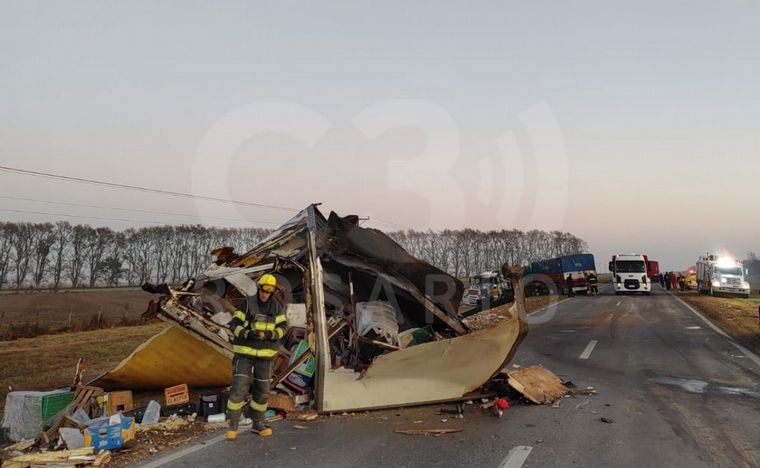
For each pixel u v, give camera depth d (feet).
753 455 17.08
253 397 20.56
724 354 39.68
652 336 51.34
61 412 21.94
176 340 27.40
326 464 16.67
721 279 125.59
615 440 18.90
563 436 19.48
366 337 28.43
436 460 16.90
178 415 23.29
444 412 23.25
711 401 24.84
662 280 196.54
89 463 17.21
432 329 31.78
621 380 30.27
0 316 102.32
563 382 28.84
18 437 22.15
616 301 108.99
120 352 53.88
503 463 16.52
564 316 76.38
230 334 26.16
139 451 18.51
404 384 23.82
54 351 54.13
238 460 17.20
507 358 24.50
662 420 21.56
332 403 22.85
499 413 22.48
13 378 40.37
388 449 18.13
